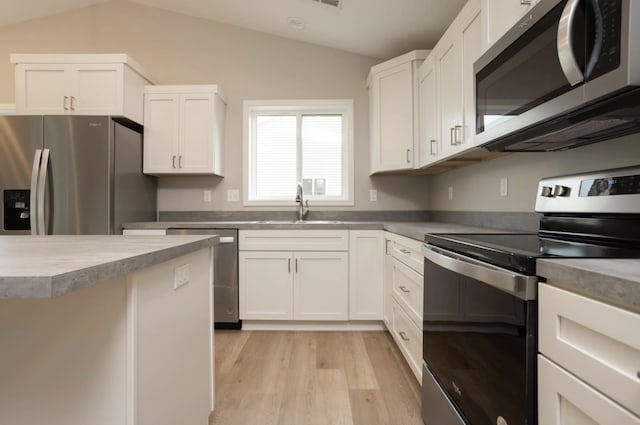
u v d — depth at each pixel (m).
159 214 3.26
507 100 1.23
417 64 2.64
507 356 0.87
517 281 0.82
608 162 1.25
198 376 1.31
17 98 2.65
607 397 0.58
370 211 3.25
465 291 1.13
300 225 2.64
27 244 1.07
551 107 0.99
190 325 1.23
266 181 3.39
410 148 2.66
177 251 1.02
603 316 0.59
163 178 3.26
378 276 2.63
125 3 3.25
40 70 2.66
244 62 3.27
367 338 2.52
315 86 3.26
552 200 1.33
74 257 0.78
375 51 3.15
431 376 1.43
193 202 3.27
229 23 3.25
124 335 0.85
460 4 2.33
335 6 2.61
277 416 1.57
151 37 3.26
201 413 1.34
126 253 0.85
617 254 0.84
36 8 3.12
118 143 2.61
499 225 1.99
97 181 2.51
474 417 1.06
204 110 2.95
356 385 1.84
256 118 3.36
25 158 2.49
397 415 1.58
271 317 2.65
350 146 3.25
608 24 0.77
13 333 0.87
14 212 2.50
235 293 2.65
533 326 0.79
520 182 1.79
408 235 1.90
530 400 0.79
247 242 2.66
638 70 0.72
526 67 1.12
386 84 2.79
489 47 1.42
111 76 2.66
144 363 0.91
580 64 0.84
